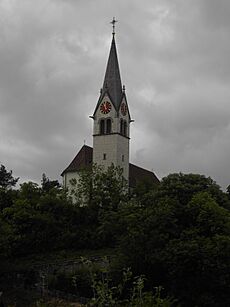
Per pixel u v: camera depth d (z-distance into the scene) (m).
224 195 61.72
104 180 90.69
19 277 63.44
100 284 19.75
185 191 58.84
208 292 48.59
